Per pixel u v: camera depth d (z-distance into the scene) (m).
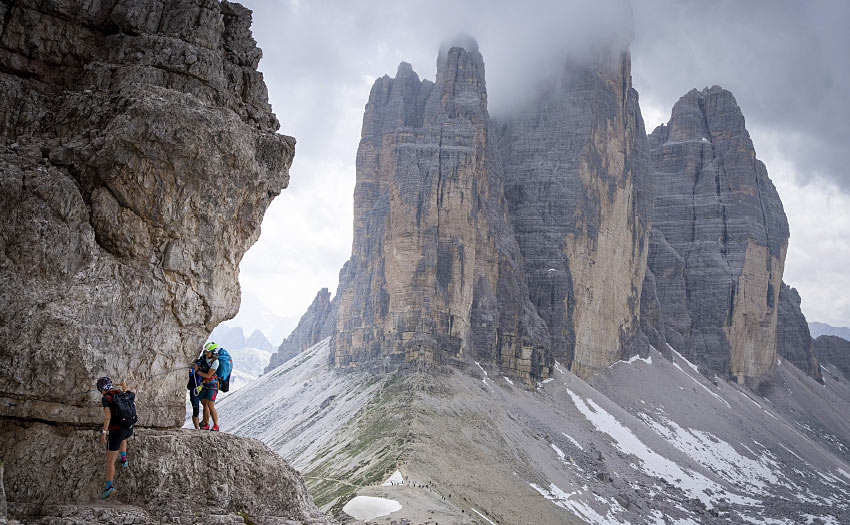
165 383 20.25
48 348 17.27
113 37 21.72
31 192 18.27
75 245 18.56
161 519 18.17
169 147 19.48
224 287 21.39
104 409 17.98
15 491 17.08
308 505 22.03
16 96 20.38
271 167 23.25
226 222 21.05
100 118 19.98
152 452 19.03
